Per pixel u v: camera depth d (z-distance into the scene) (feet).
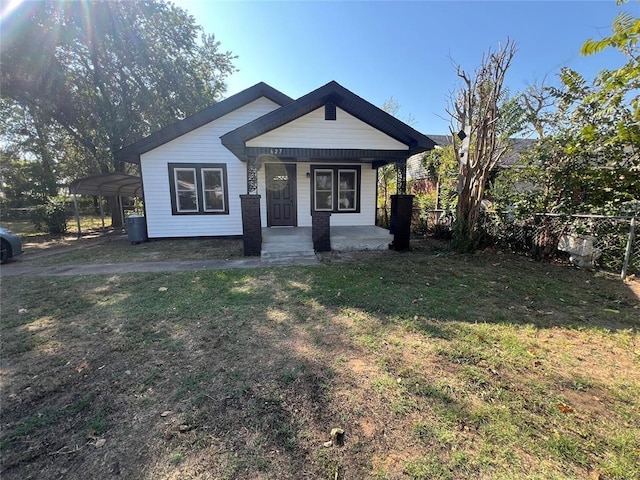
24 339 9.91
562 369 7.97
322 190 33.04
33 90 37.27
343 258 21.80
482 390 7.09
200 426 6.04
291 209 32.81
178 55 44.91
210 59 51.80
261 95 30.25
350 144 23.84
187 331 10.34
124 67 41.81
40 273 18.51
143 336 10.02
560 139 21.21
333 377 7.63
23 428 6.06
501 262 20.13
